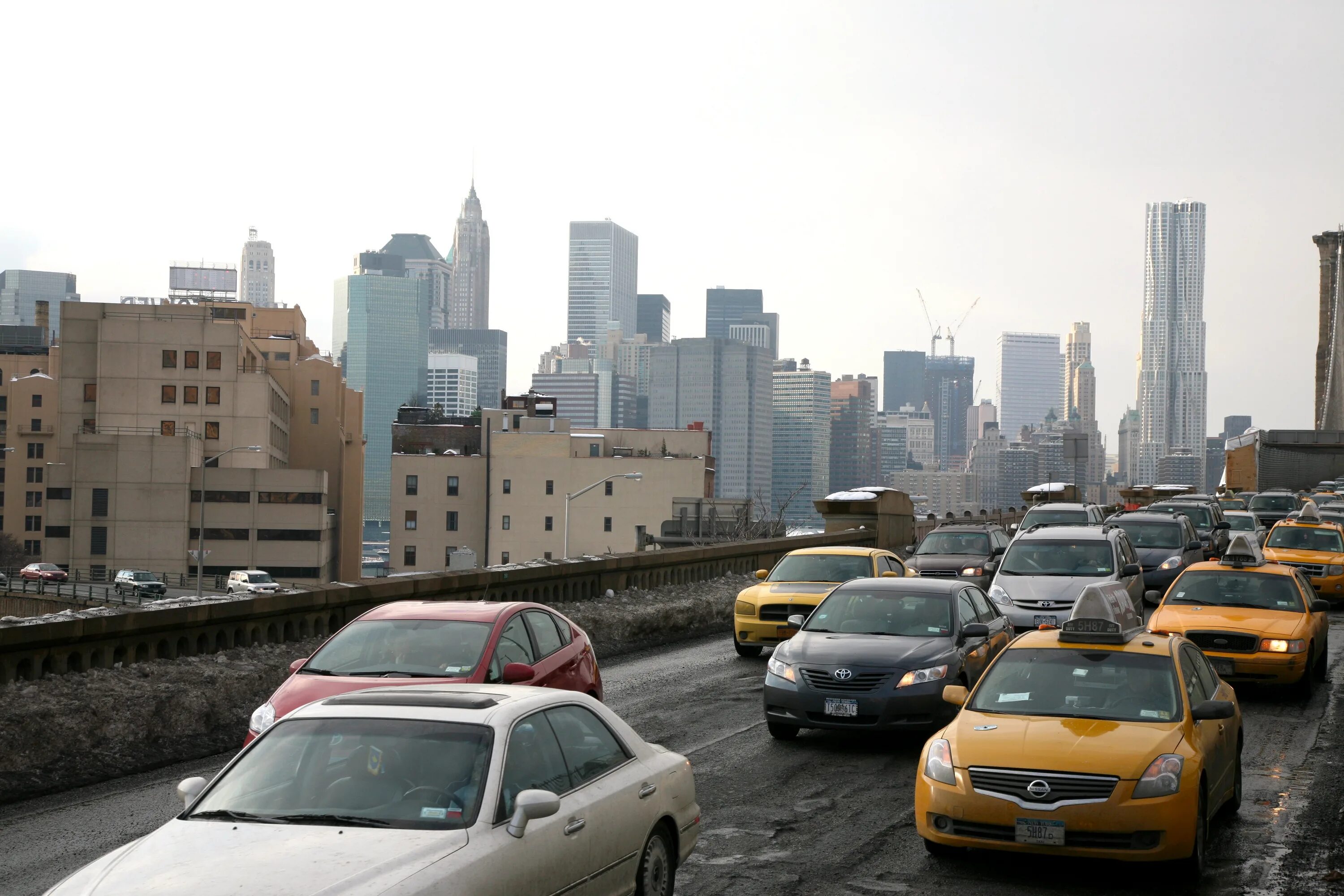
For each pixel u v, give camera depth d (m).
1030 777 8.10
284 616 15.74
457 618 10.51
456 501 125.62
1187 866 8.11
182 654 14.37
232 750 12.49
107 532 110.94
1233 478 85.44
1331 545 28.05
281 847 5.21
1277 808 10.18
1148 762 8.06
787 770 11.55
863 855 8.77
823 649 12.66
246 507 113.06
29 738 11.09
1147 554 26.30
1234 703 9.18
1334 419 141.88
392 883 4.95
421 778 5.72
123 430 118.62
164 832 5.49
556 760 6.30
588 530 123.81
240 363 120.25
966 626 13.02
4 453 143.50
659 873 7.06
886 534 38.41
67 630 12.74
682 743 12.76
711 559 28.16
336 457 140.62
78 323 119.25
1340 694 15.93
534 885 5.64
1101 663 9.33
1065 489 52.38
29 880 8.03
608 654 20.16
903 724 12.10
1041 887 8.09
